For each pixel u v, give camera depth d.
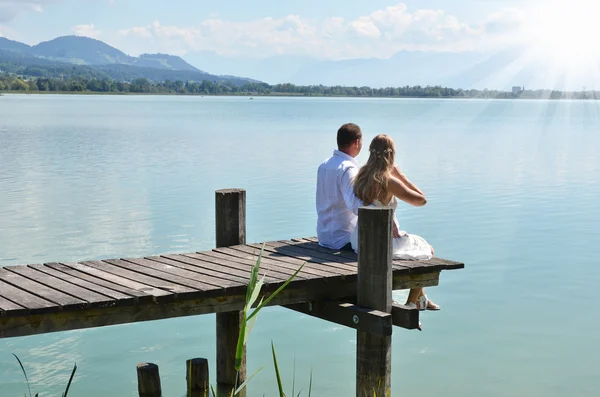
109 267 5.96
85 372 6.89
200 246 11.73
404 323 5.39
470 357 7.35
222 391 6.54
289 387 6.61
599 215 15.00
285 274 5.62
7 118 58.69
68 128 45.47
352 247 6.49
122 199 16.62
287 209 15.25
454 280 10.09
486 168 23.78
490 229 13.52
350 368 7.07
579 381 6.76
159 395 5.51
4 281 5.42
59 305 4.66
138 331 8.11
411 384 6.68
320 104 142.25
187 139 36.56
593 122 65.50
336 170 6.50
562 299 9.26
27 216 14.40
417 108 116.00
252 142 34.69
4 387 6.48
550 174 22.17
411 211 15.45
